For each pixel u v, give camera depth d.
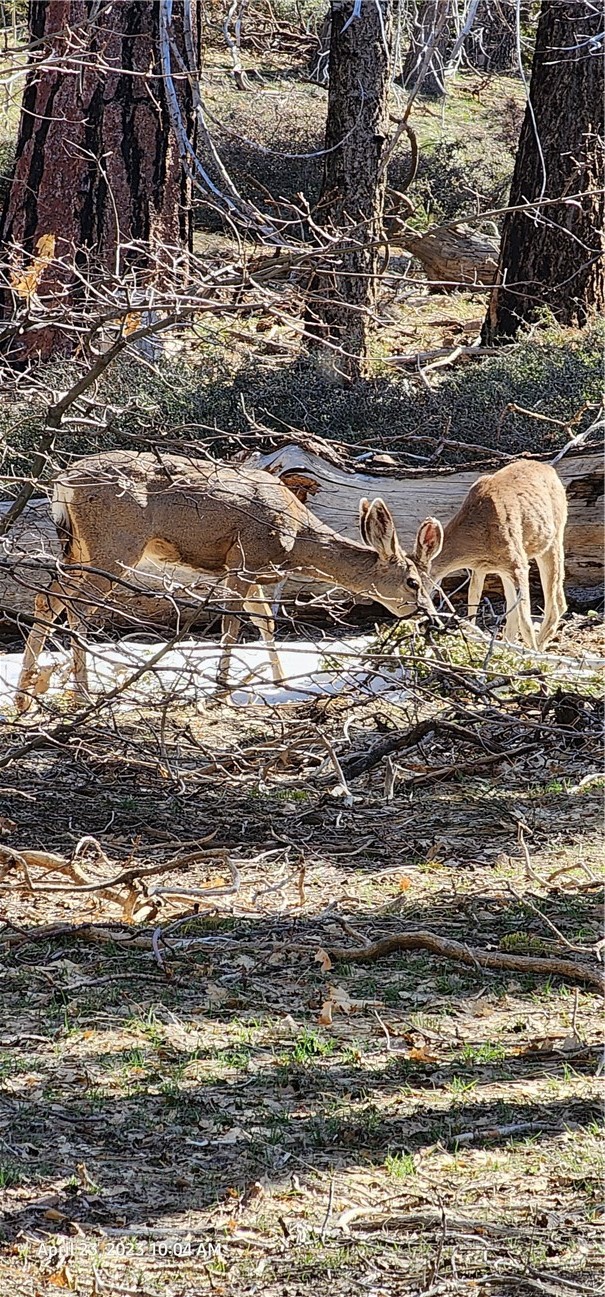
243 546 12.32
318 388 17.03
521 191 22.36
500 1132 5.29
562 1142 5.22
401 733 10.83
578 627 15.12
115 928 7.29
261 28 22.56
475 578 14.21
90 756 10.39
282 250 8.31
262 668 11.20
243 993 6.61
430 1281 4.33
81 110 20.38
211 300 7.50
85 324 8.54
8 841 8.63
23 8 23.30
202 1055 5.91
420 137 31.88
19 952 7.10
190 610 14.17
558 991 6.69
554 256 22.08
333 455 15.56
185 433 15.16
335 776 10.39
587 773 10.36
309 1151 5.15
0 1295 4.25
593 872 8.32
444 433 14.29
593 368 18.36
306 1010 6.43
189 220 21.42
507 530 13.50
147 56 20.30
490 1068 5.84
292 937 7.33
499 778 10.38
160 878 8.23
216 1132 5.27
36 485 8.22
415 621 11.55
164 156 20.70
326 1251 4.52
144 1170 5.00
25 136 20.86
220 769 9.43
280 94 26.53
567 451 15.63
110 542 12.05
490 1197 4.85
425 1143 5.21
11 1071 5.73
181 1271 4.40
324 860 8.66
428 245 26.36
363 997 6.59
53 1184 4.89
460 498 15.38
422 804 9.81
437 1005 6.50
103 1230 4.63
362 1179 4.97
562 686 11.91
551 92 21.75
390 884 8.22
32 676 11.98
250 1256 4.50
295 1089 5.64
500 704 9.55
